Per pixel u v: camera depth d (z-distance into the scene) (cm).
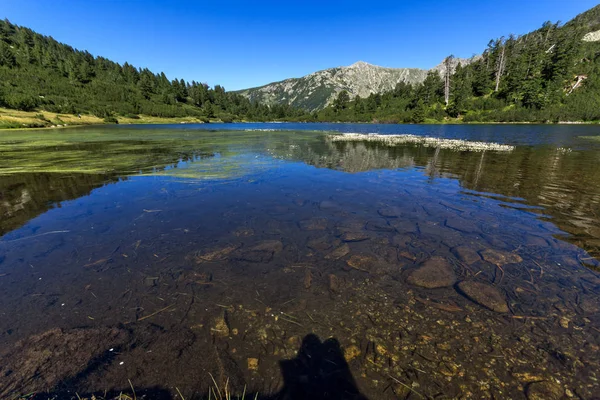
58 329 358
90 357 319
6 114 7338
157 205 869
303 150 2341
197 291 445
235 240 627
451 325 372
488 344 340
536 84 8775
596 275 472
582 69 9444
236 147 2591
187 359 322
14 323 367
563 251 555
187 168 1486
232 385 293
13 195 980
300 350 338
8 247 582
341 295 437
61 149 2373
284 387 292
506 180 1181
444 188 1064
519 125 7000
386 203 885
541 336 348
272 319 387
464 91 10381
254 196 970
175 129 6531
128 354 325
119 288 448
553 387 287
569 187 1050
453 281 466
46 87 12712
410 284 462
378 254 561
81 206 856
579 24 13525
